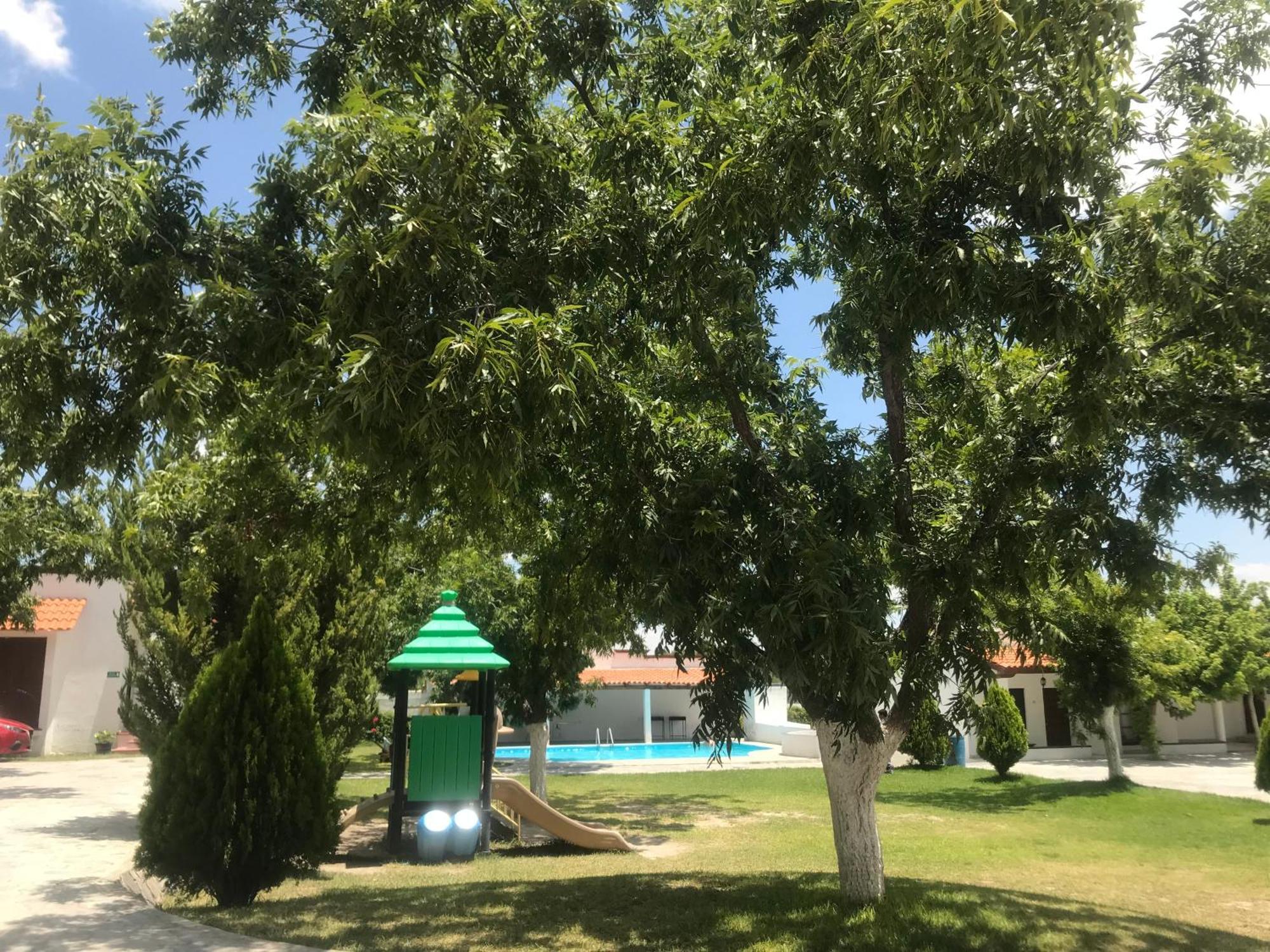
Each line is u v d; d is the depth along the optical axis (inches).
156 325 211.0
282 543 339.6
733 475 241.4
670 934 262.1
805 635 215.8
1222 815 603.2
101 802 583.5
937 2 181.2
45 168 201.8
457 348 167.2
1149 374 235.0
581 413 202.7
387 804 471.5
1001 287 203.9
